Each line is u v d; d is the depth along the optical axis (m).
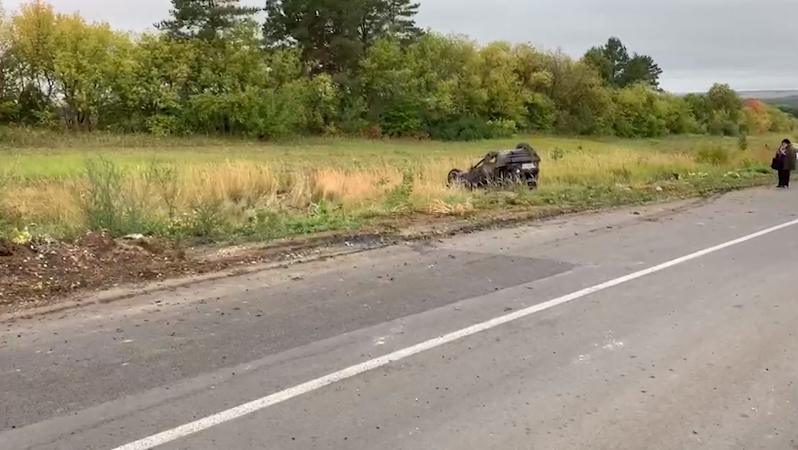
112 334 5.86
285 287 7.63
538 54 81.56
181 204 12.32
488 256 9.62
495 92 73.94
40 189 13.99
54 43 51.84
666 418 4.38
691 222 13.40
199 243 10.05
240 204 13.16
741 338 6.01
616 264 9.13
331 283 7.85
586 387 4.88
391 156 38.56
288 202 14.49
